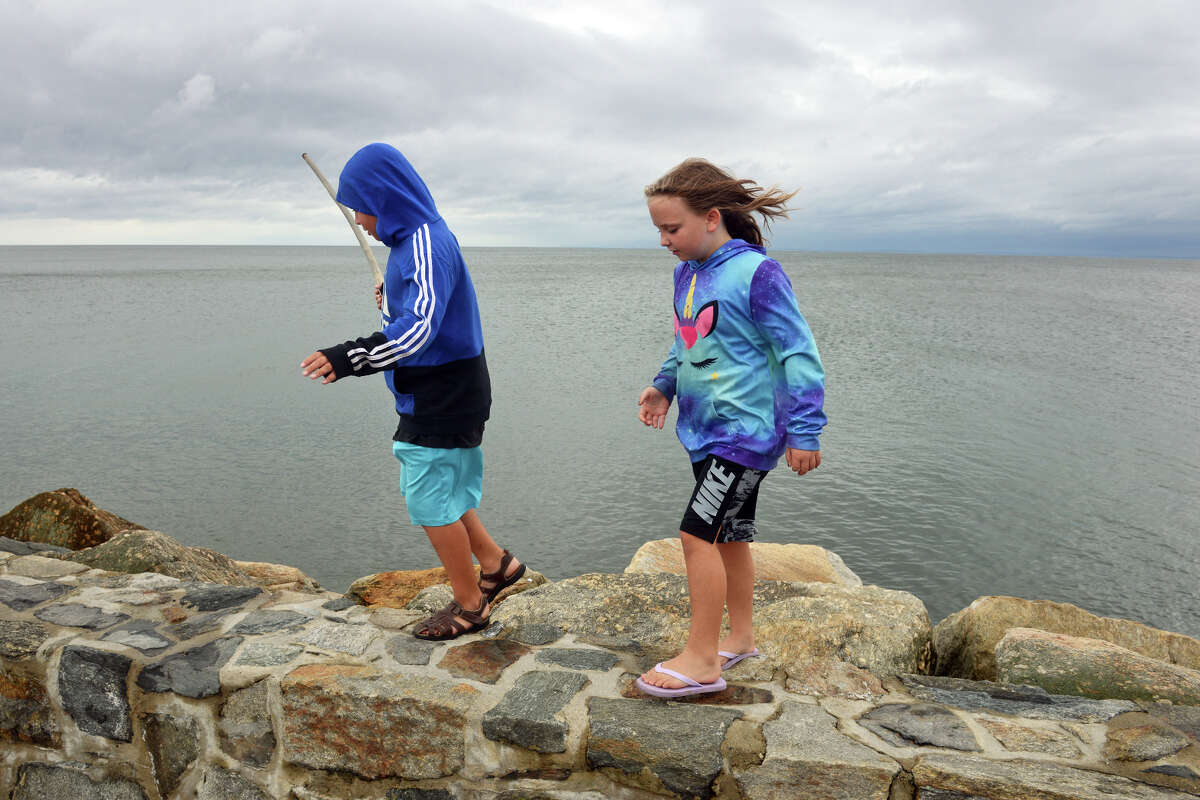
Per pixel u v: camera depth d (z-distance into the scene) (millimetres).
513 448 28031
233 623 2865
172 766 2562
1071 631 3447
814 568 6031
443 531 2641
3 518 5055
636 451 27688
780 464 24844
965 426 31672
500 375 44156
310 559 18031
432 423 2533
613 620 2922
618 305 92625
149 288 116562
